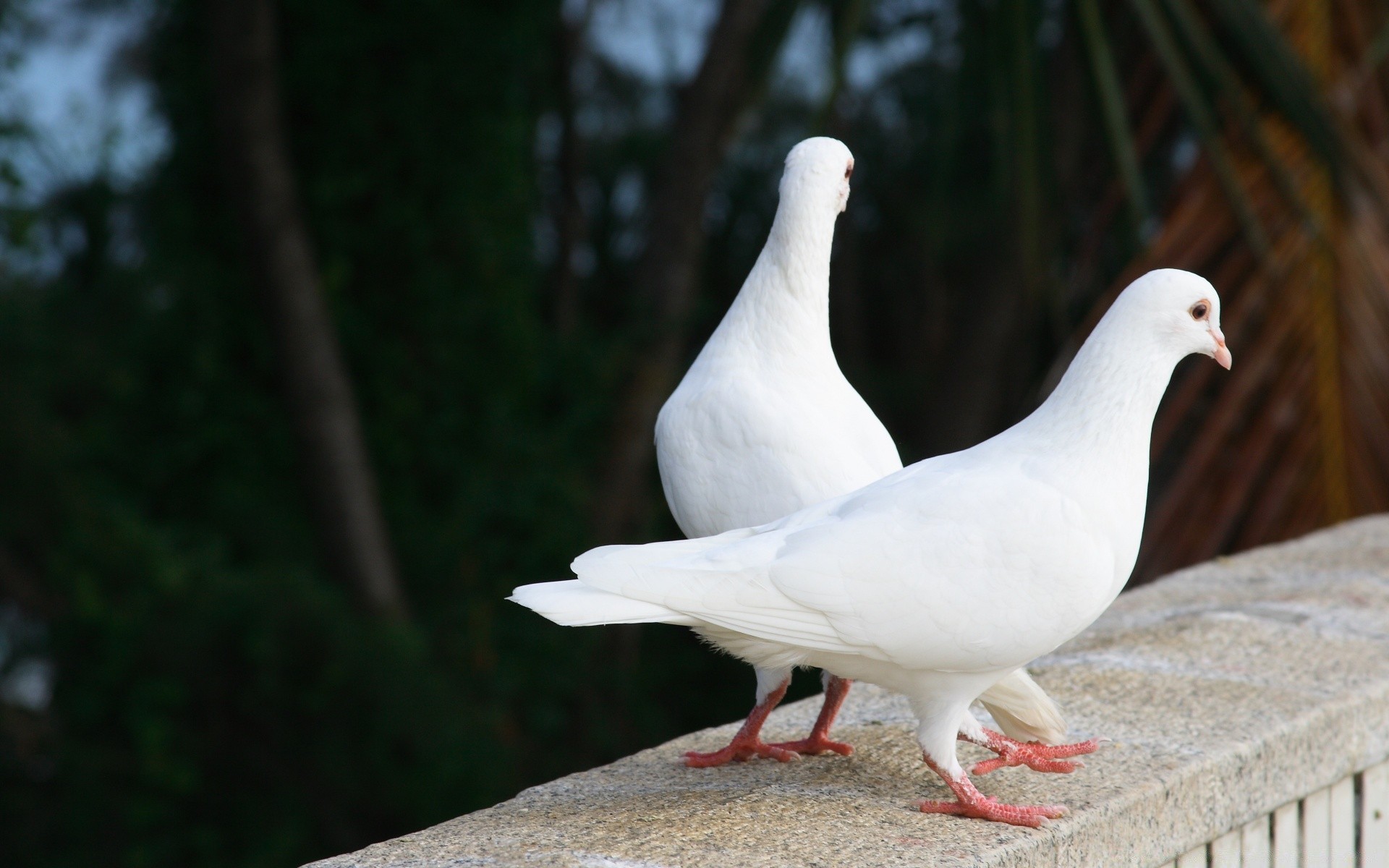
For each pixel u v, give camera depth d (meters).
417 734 7.01
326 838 7.01
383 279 8.38
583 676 8.98
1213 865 2.54
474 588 8.57
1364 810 2.88
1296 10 6.06
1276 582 3.87
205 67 7.68
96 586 7.11
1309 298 5.65
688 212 9.57
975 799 2.26
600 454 9.71
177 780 6.77
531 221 9.32
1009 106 7.47
